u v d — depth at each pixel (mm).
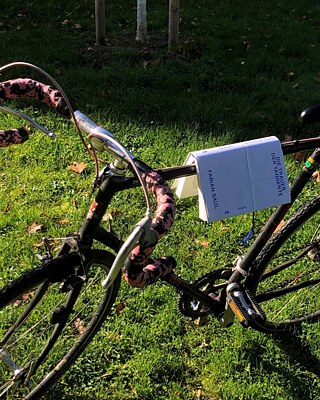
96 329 1222
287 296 1489
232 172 990
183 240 1690
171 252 1642
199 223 1746
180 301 1293
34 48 2631
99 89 2350
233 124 2223
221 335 1406
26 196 1812
